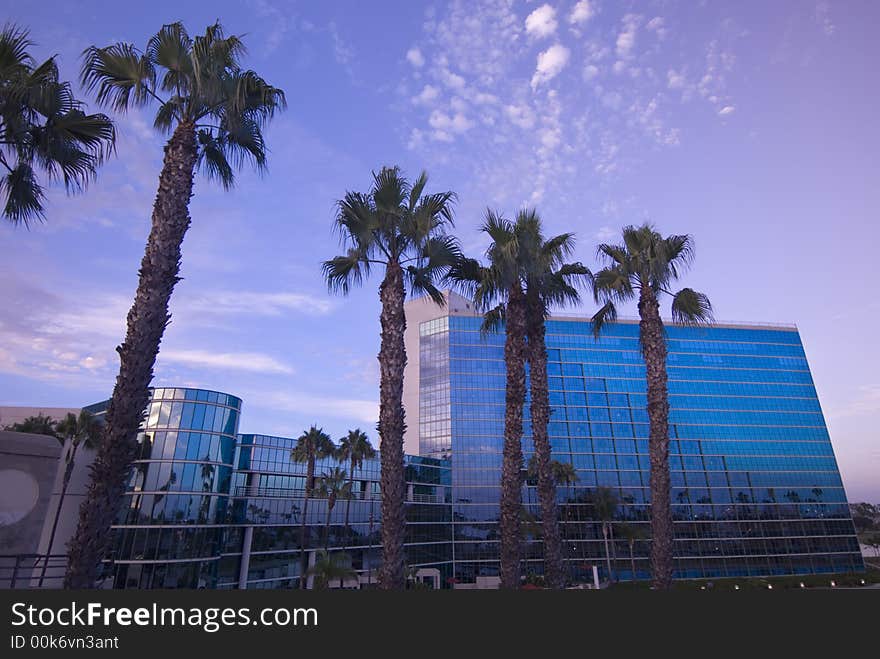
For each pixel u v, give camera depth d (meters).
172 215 10.46
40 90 9.50
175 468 42.72
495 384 85.25
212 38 11.77
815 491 90.38
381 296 13.85
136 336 9.49
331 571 37.03
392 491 11.91
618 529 76.62
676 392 93.19
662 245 17.78
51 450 12.89
